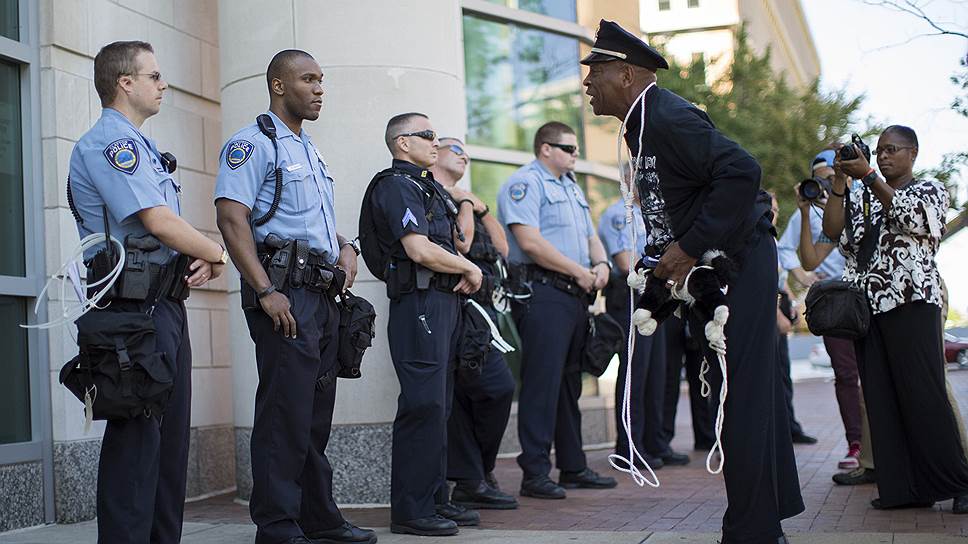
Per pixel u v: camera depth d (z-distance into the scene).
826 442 7.95
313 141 5.41
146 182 3.45
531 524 4.70
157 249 3.49
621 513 4.95
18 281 4.81
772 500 3.49
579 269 5.67
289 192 3.96
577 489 5.84
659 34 19.20
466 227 5.11
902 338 4.57
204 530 4.71
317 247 4.00
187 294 3.63
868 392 4.73
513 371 8.02
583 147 8.83
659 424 6.96
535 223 5.68
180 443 3.69
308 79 4.07
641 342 6.55
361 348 4.24
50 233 4.96
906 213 4.51
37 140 4.98
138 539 3.41
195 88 6.18
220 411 6.28
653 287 3.50
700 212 3.37
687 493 5.60
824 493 5.30
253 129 3.97
